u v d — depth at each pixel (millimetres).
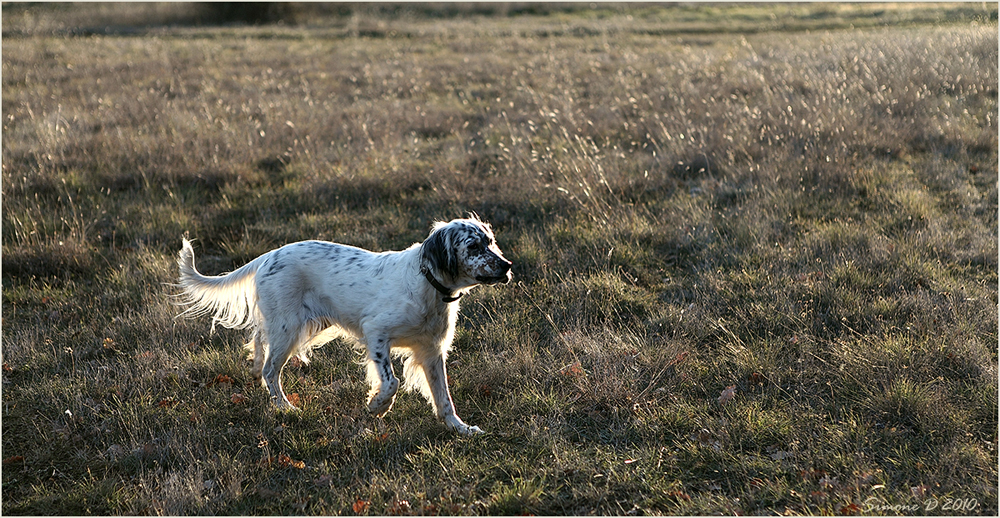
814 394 4336
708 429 4023
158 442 4043
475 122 11500
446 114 11773
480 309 5605
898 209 7094
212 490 3604
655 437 4000
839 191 7613
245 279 4629
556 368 4699
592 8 32094
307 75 16047
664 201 7520
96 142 9430
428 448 4000
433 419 4328
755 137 9188
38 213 7312
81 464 3916
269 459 3859
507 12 31828
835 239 6410
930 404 3998
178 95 13562
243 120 11000
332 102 12656
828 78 11734
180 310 5617
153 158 8891
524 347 4887
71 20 28328
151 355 4926
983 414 4008
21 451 4043
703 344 5035
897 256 6012
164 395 4543
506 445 4016
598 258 6258
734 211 7102
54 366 4875
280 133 10109
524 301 5719
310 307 4344
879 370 4367
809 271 5844
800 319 5094
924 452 3754
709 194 7664
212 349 5070
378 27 26031
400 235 7035
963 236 6492
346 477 3756
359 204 7879
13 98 12922
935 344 4617
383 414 4152
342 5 33406
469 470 3760
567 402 4324
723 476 3672
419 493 3523
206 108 11320
